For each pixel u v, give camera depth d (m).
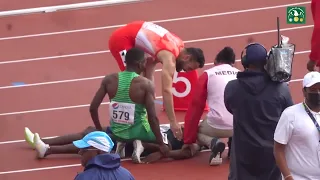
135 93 32.34
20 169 33.59
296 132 23.81
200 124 33.44
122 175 21.27
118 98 32.66
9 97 41.41
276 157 24.27
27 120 38.81
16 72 44.50
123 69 35.75
